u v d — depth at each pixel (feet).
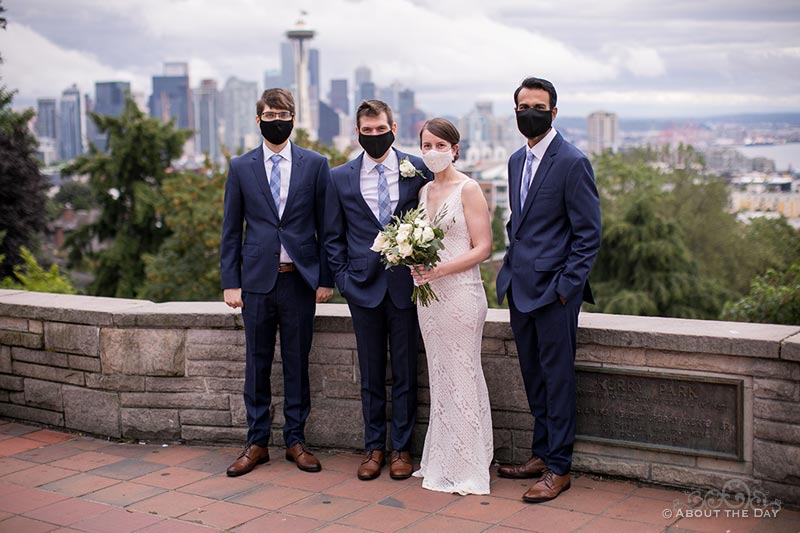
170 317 16.34
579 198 12.80
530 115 12.89
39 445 16.62
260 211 14.73
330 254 14.71
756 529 11.67
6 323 18.07
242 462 14.75
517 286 13.35
